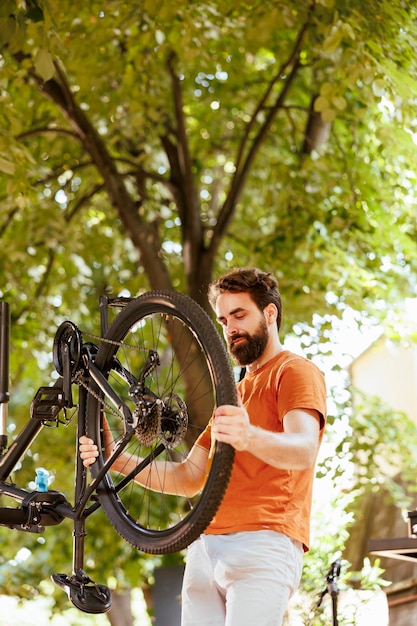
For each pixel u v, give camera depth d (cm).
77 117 793
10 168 587
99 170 809
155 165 955
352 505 844
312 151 833
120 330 320
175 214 990
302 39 737
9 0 477
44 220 865
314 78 809
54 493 339
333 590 434
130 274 1023
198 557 313
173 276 981
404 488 925
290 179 848
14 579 955
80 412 334
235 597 289
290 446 265
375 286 805
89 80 773
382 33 630
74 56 747
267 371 311
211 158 968
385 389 1172
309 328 836
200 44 758
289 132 908
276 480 298
